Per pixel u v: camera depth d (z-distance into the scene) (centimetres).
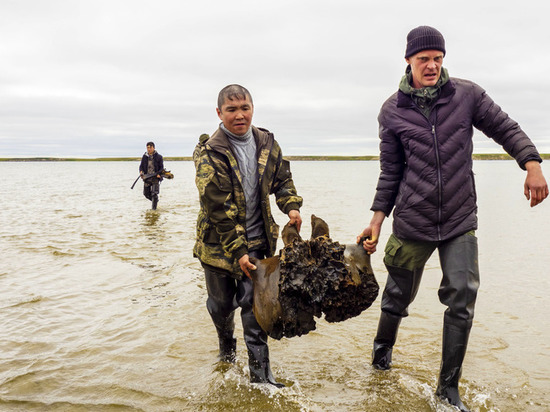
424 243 317
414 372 348
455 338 298
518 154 296
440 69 302
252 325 329
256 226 341
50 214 1395
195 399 314
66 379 343
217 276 340
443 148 301
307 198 1864
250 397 314
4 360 374
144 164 1493
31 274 646
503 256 731
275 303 296
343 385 331
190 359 377
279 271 301
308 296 294
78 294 552
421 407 300
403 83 310
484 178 3947
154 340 416
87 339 418
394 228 330
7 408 304
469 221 305
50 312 489
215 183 314
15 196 2217
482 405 301
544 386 325
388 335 349
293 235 332
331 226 1038
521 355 375
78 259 741
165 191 2567
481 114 307
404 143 313
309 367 362
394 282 338
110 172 7531
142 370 358
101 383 336
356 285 304
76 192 2520
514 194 2066
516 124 302
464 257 301
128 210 1507
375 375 344
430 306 496
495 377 338
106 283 600
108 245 859
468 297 296
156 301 525
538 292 539
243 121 322
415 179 309
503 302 504
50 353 388
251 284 330
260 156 336
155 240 911
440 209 304
